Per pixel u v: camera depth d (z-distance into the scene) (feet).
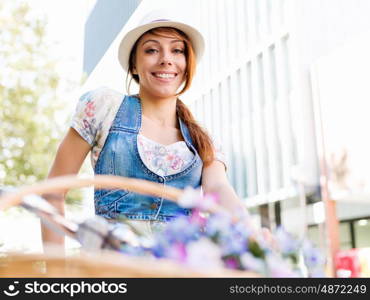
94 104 4.48
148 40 4.80
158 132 4.64
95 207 4.10
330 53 19.53
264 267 1.79
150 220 3.84
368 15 19.44
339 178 18.12
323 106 19.26
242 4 25.64
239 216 2.27
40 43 31.17
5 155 28.86
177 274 1.50
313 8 20.92
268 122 23.38
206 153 4.55
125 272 1.48
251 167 24.70
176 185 4.38
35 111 30.12
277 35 22.80
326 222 18.16
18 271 1.50
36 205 1.96
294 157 21.59
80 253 1.58
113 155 4.32
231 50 26.32
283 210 21.47
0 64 29.96
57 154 4.45
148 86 4.72
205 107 28.27
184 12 27.84
